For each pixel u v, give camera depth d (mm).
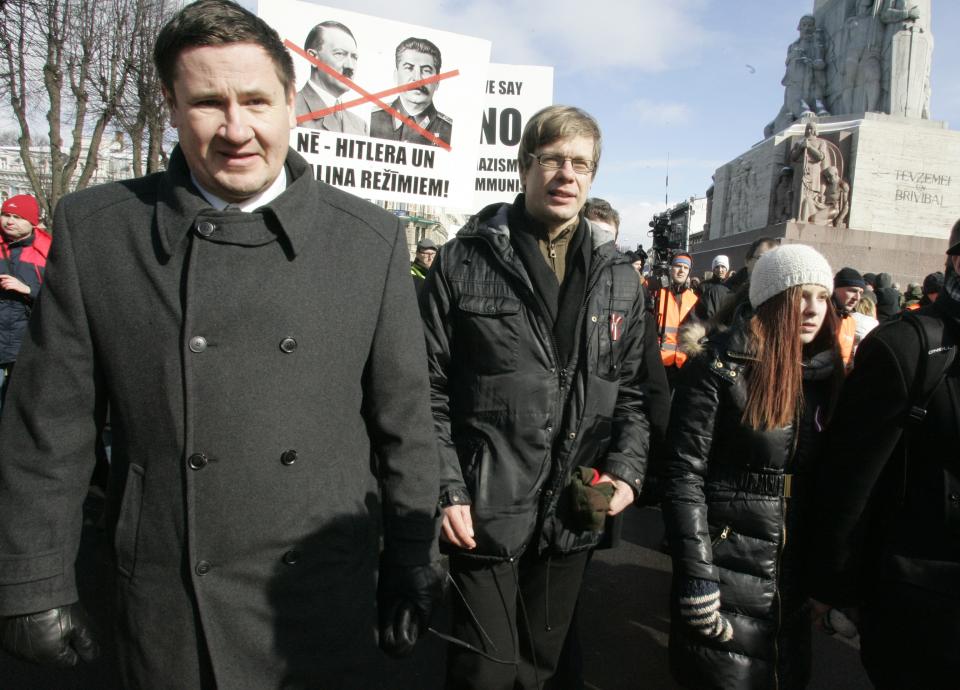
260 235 1278
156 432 1229
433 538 1491
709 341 2246
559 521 2049
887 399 1746
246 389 1244
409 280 1480
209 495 1230
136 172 16906
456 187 4559
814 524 2043
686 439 2166
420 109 4461
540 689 2148
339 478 1360
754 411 2066
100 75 15648
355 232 1401
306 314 1298
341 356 1344
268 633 1274
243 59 1210
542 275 2094
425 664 2949
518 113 5227
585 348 2076
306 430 1295
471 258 2102
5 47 13555
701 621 2045
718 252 20703
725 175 22078
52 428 1230
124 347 1230
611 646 3150
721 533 2152
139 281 1234
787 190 17922
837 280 4293
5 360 4691
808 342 2182
